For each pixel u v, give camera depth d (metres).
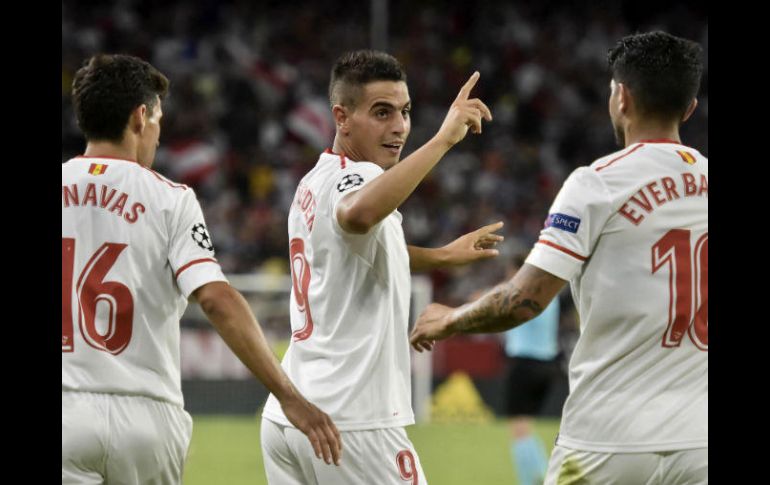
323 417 13.33
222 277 13.74
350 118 15.01
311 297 14.77
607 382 13.65
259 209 77.44
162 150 81.31
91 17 91.31
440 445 44.31
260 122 85.44
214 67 90.38
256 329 13.51
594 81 97.12
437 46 97.88
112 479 13.77
